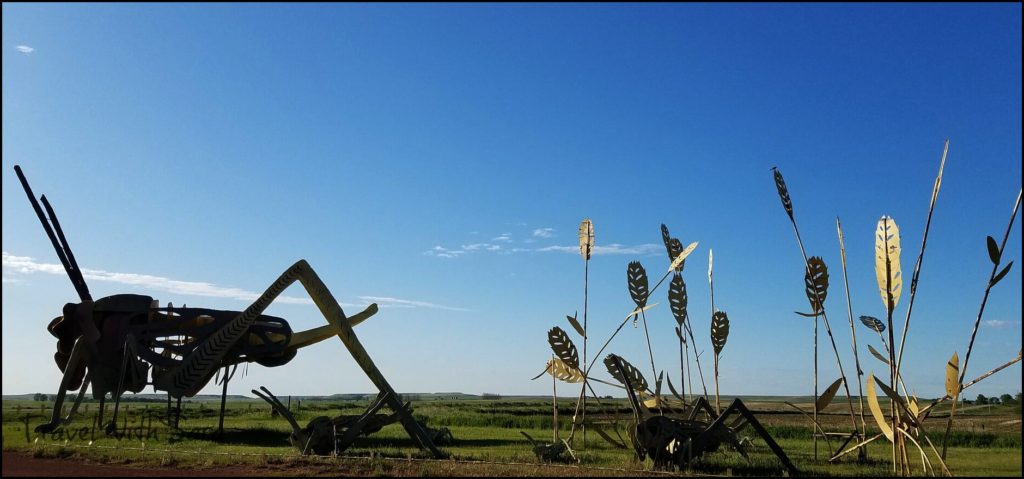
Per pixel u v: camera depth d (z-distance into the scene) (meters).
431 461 12.06
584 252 15.44
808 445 17.59
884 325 14.56
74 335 19.58
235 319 16.58
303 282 15.38
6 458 12.27
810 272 13.96
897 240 11.43
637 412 11.95
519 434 21.80
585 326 15.16
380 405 13.48
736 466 11.85
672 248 16.20
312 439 12.79
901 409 11.55
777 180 13.81
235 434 18.73
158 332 18.48
